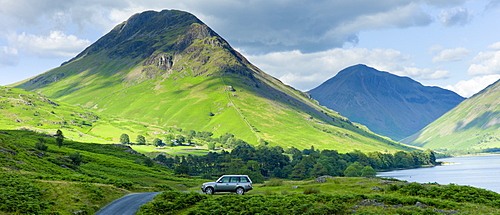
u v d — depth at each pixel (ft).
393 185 187.42
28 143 544.62
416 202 149.28
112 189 185.37
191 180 443.73
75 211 138.00
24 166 256.32
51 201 145.07
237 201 152.66
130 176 399.24
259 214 134.10
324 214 134.31
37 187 164.45
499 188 572.51
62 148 579.48
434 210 137.08
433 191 169.78
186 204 154.30
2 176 183.52
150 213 138.82
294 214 135.95
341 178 234.99
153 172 508.12
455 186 176.76
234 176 186.09
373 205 145.89
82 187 173.37
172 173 610.65
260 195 167.02
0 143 315.17
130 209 146.20
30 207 134.51
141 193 189.16
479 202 153.28
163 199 160.56
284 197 161.27
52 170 292.61
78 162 417.08
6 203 136.87
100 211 144.97
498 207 145.59
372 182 211.41
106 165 487.20
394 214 130.72
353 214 134.72
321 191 192.54
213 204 148.87
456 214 129.08
